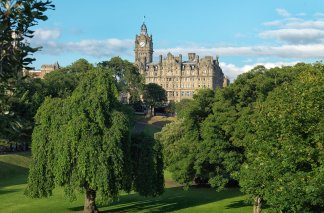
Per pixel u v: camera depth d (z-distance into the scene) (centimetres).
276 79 4784
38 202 4841
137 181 4284
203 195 5250
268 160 2189
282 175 2086
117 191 3909
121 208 4569
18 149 9512
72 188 3831
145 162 4294
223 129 4419
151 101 17912
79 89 4172
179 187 6044
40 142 4075
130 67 15638
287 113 2233
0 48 824
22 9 814
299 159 1997
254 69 5094
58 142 3925
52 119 4094
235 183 5881
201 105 5125
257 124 2586
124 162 4028
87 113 4009
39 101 7700
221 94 4716
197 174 4959
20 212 4281
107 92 4128
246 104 4688
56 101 4216
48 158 3997
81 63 13388
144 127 14400
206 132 4575
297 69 4894
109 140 3891
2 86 869
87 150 3797
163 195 5347
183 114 5162
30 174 4078
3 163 7569
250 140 2909
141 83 15975
